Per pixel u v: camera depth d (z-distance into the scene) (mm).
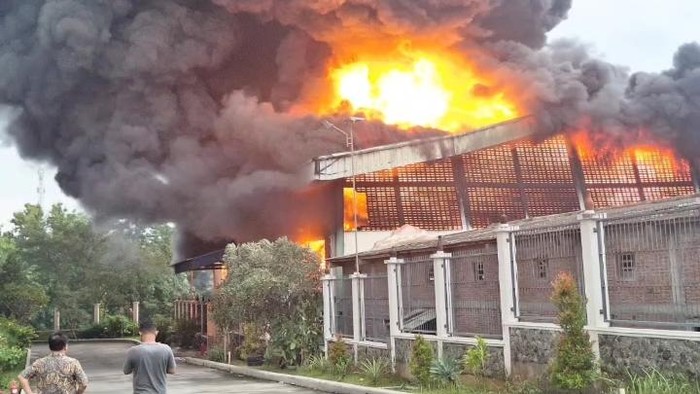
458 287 16203
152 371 8156
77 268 59344
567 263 13109
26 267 54312
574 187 33125
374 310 20172
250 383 20672
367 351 19922
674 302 11180
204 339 35781
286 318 24031
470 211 31250
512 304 14180
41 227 59812
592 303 12102
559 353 11883
